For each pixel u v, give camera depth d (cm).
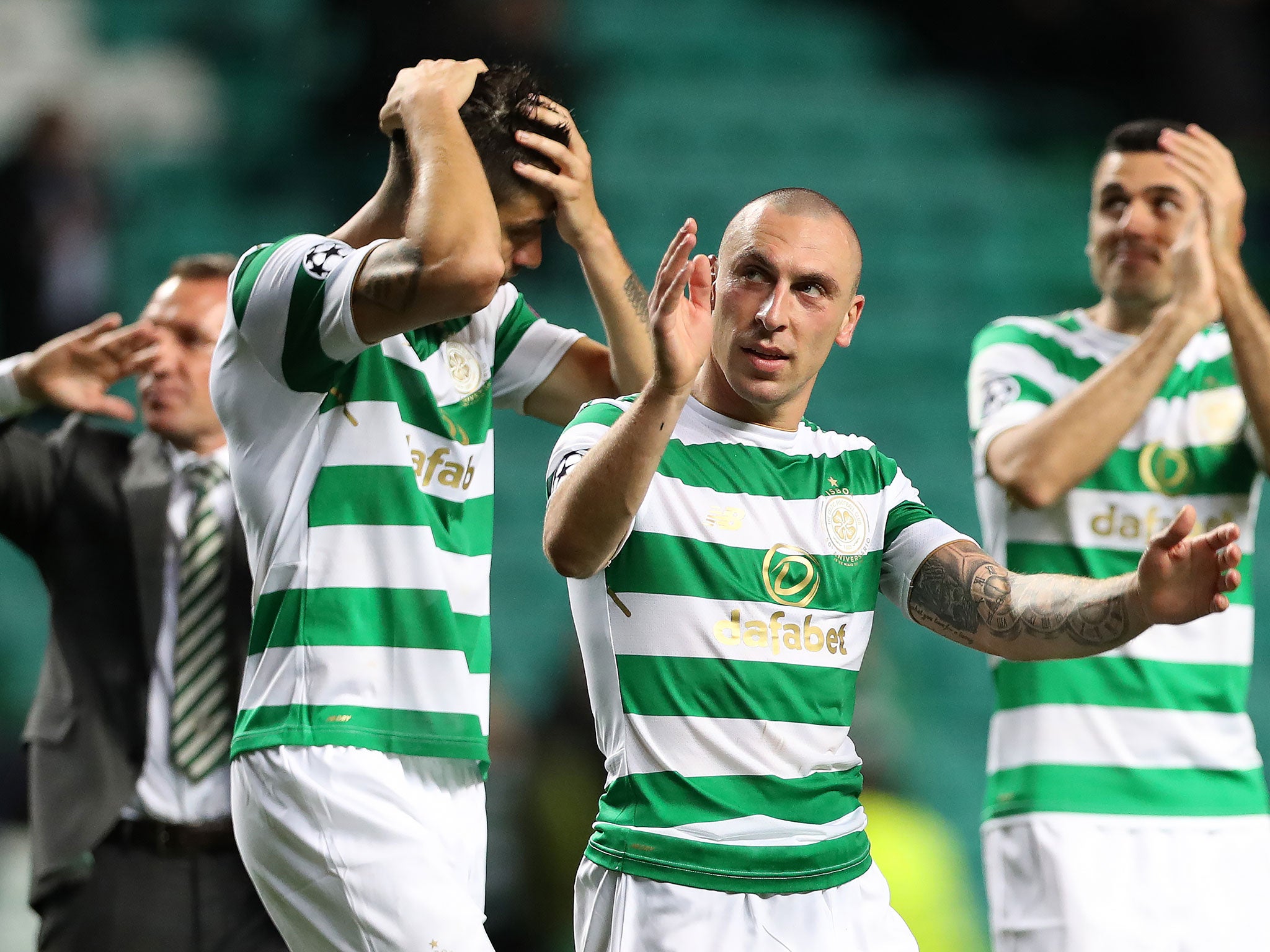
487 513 1049
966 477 3450
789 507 977
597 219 1122
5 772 2639
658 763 937
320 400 974
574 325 3594
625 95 4253
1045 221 4053
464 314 934
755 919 927
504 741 2350
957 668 2991
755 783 942
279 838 954
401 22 3612
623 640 945
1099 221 1416
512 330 1153
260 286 961
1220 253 1307
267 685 971
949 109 4319
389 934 934
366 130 3800
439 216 911
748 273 961
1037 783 1309
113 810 1254
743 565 953
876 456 1032
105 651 1289
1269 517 3409
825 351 972
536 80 1048
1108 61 4369
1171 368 1288
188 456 1326
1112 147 1414
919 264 3922
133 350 1300
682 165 4088
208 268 1353
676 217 3966
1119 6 4253
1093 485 1345
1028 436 1309
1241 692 1338
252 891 1265
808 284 955
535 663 3031
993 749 1362
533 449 3434
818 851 950
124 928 1249
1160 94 4197
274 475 981
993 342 1439
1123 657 1309
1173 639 1313
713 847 925
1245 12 4181
